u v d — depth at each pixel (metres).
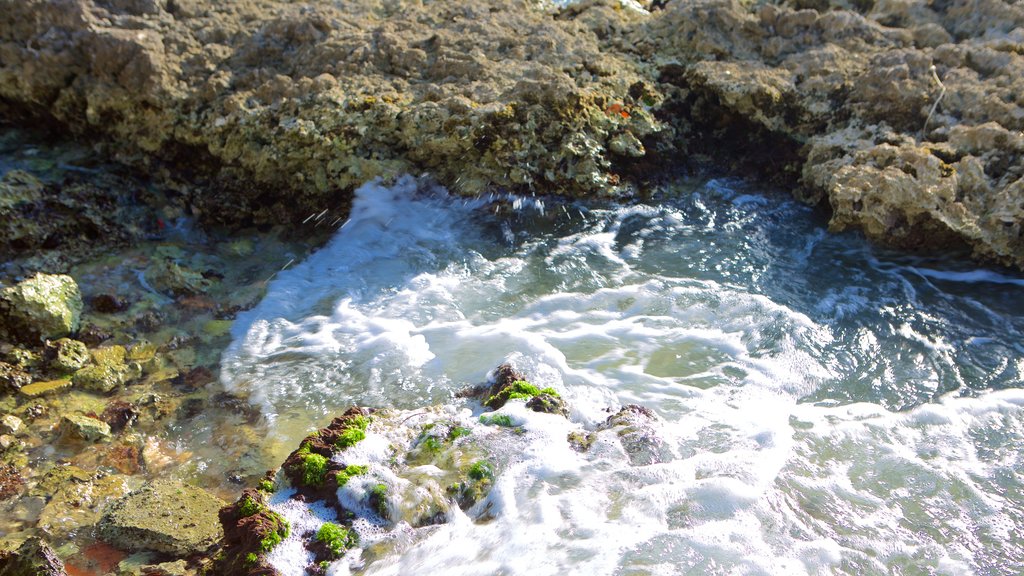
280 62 3.43
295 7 3.60
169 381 2.72
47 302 2.82
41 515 2.33
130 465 2.48
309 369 2.74
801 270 3.04
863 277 3.01
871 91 3.29
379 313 2.92
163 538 2.26
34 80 3.36
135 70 3.30
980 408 2.56
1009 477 2.37
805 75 3.39
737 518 2.21
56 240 3.12
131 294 2.98
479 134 3.17
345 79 3.30
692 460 2.34
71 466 2.47
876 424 2.51
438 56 3.39
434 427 2.37
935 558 2.18
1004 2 3.41
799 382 2.64
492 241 3.18
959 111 3.20
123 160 3.37
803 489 2.31
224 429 2.57
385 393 2.64
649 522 2.19
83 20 3.38
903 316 2.87
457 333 2.83
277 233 3.28
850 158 3.22
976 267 3.04
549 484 2.25
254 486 2.41
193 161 3.34
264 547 2.12
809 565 2.14
